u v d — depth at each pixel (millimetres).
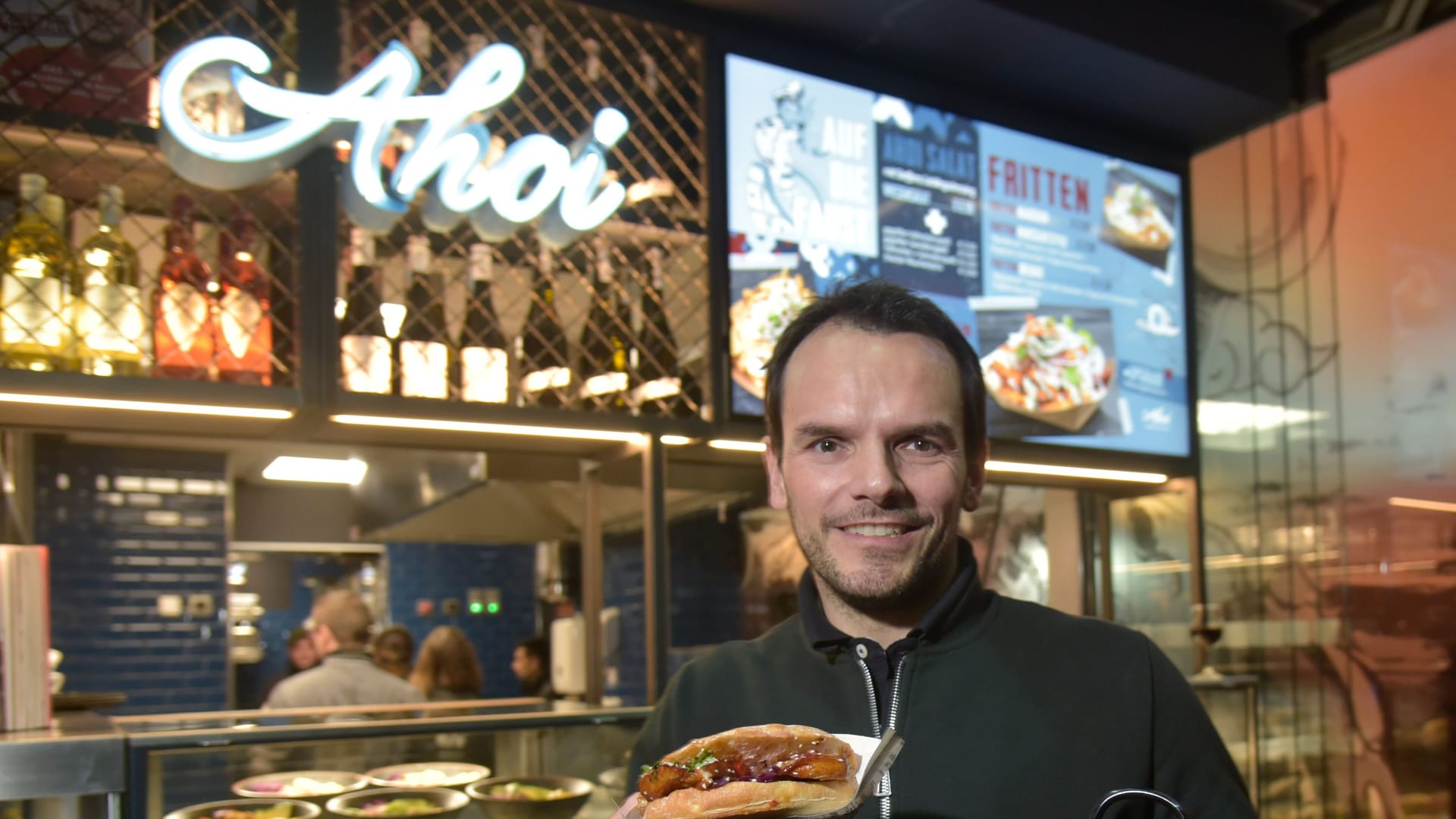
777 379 1219
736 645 1325
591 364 2316
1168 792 1142
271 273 2037
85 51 1906
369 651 2965
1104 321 2932
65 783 1535
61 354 1795
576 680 2777
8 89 1837
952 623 1177
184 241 1936
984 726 1129
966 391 1197
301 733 1709
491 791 1912
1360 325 3105
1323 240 3207
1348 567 3094
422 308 2211
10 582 1683
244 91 1858
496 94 2055
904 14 2514
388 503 4566
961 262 2711
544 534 4020
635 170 2436
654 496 2225
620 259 2357
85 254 1838
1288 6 3084
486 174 2043
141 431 2090
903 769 1115
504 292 2291
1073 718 1130
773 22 2539
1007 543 3553
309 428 2102
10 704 1672
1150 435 2969
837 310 1174
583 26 2471
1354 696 3051
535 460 2461
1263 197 3381
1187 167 3213
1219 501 3453
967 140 2779
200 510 4074
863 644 1171
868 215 2594
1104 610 3260
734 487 2846
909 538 1107
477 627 6336
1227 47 2988
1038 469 2836
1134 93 2934
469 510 3787
